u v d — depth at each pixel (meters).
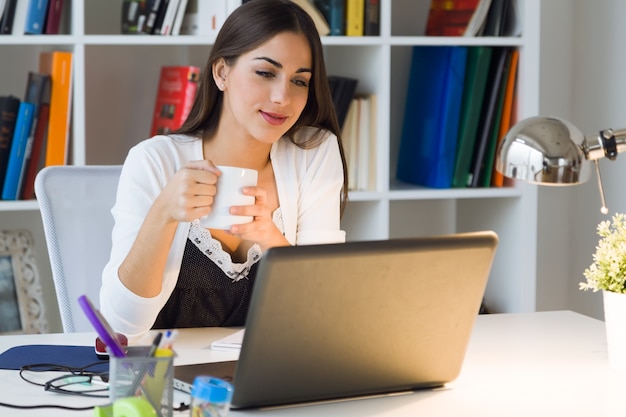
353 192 3.18
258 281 1.40
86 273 2.33
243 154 2.28
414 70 3.53
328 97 2.35
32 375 1.70
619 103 3.48
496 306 3.52
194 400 1.34
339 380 1.55
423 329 1.58
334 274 1.45
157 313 2.03
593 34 3.62
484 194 3.30
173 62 3.50
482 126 3.33
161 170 2.20
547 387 1.66
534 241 3.35
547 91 3.76
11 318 3.25
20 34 2.99
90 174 2.38
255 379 1.47
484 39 3.26
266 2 2.16
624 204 3.48
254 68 2.13
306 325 1.46
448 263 1.54
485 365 1.80
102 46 3.41
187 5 3.21
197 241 2.18
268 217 1.84
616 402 1.58
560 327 2.11
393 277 1.50
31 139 3.03
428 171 3.37
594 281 1.77
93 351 1.87
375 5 3.18
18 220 3.41
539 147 1.72
